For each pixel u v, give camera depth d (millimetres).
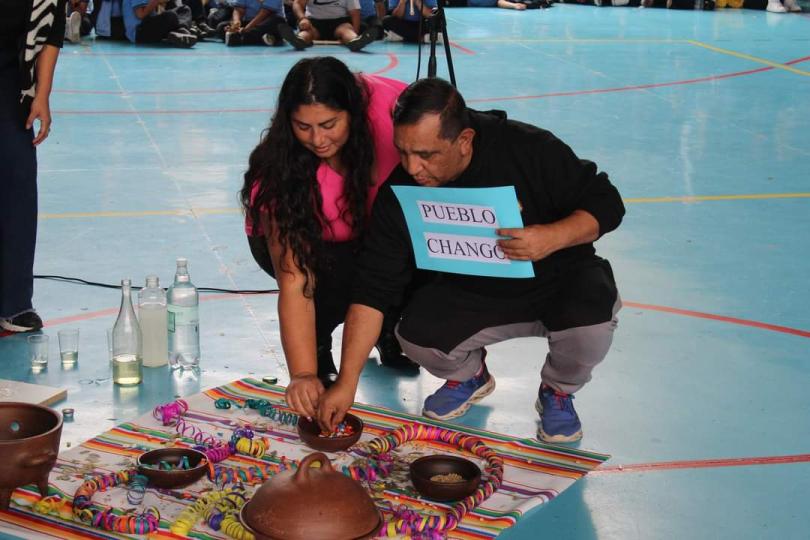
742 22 17422
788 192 7074
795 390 3957
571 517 3029
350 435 3277
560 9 19234
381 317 3342
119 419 3621
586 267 3443
